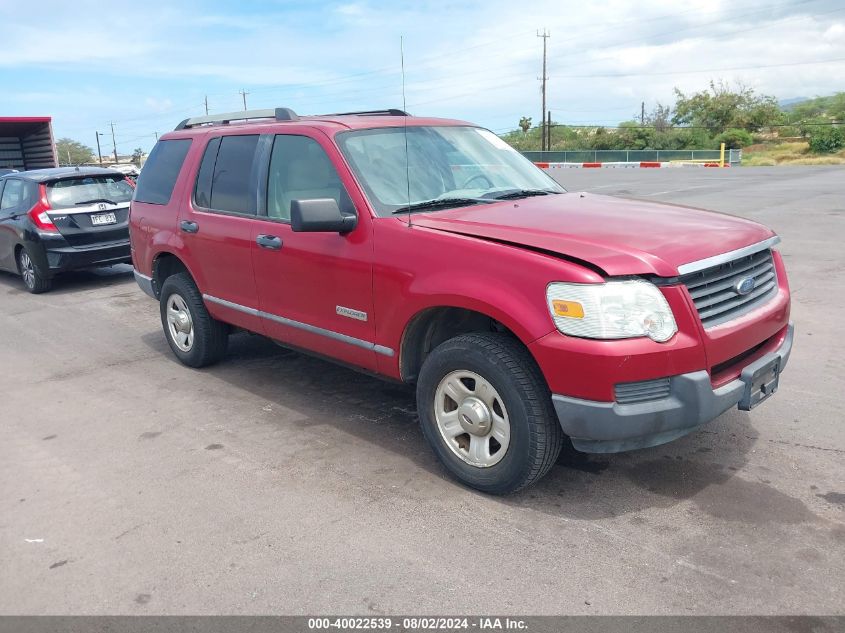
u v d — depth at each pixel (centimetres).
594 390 317
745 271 367
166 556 327
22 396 554
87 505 377
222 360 616
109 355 661
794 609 275
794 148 6297
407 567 311
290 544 332
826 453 401
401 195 420
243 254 493
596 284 314
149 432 471
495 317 340
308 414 492
